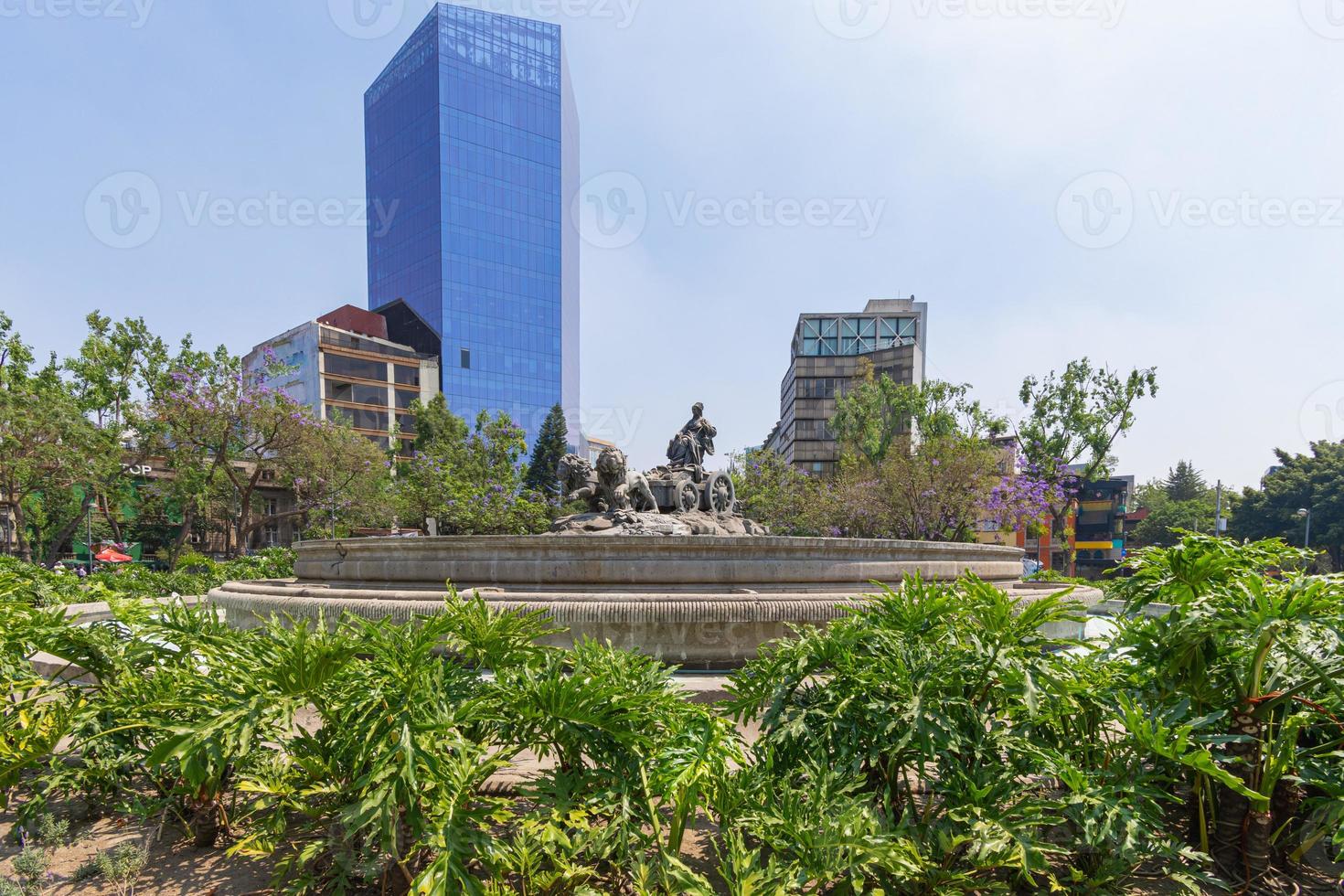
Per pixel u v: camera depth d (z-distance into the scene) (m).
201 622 4.18
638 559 7.74
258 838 2.93
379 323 65.25
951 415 36.00
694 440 14.20
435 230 67.56
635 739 2.91
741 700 3.63
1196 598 3.55
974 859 2.64
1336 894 2.92
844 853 2.57
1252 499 45.31
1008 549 11.12
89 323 30.58
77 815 3.76
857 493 30.19
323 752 3.01
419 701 2.74
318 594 7.72
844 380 61.28
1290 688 3.05
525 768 4.05
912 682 3.12
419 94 69.69
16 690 4.26
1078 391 32.38
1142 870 3.10
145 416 29.70
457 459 36.28
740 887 2.42
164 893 2.94
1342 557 41.41
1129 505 73.19
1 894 2.87
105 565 26.77
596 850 2.82
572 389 81.56
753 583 7.83
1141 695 3.44
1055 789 3.53
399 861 2.54
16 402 23.78
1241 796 3.10
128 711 3.47
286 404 30.67
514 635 3.40
